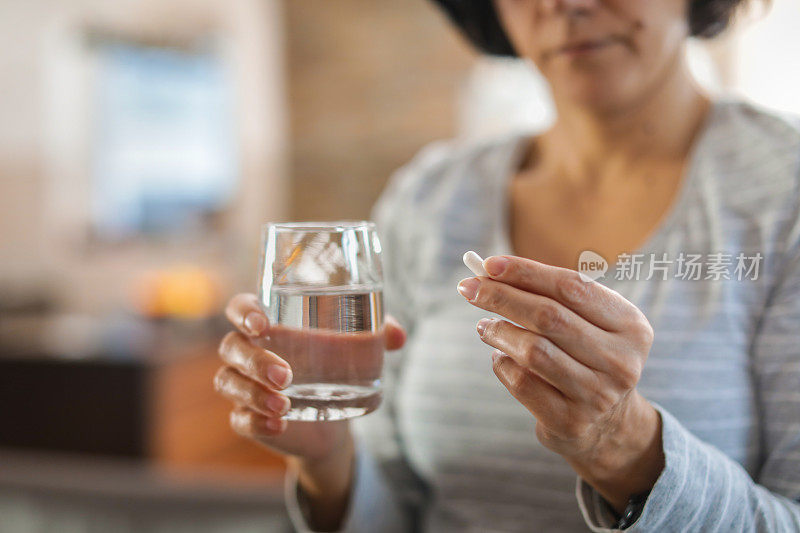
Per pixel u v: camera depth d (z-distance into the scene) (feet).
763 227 2.10
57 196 11.72
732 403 2.08
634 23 2.15
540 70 2.36
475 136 9.16
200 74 11.70
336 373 1.82
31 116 11.44
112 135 11.87
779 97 4.12
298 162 11.44
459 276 2.63
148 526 3.69
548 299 1.63
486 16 2.76
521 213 2.57
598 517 1.88
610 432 1.73
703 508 1.79
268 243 1.86
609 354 1.62
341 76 11.07
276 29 11.37
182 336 8.11
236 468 8.02
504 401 2.38
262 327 1.84
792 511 1.86
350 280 1.81
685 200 2.22
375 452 2.71
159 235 11.96
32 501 3.83
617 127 2.31
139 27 11.76
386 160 10.96
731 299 2.09
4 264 11.64
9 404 7.25
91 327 8.64
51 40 11.38
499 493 2.41
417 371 2.60
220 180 11.80
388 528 2.66
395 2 10.66
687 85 2.33
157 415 7.09
